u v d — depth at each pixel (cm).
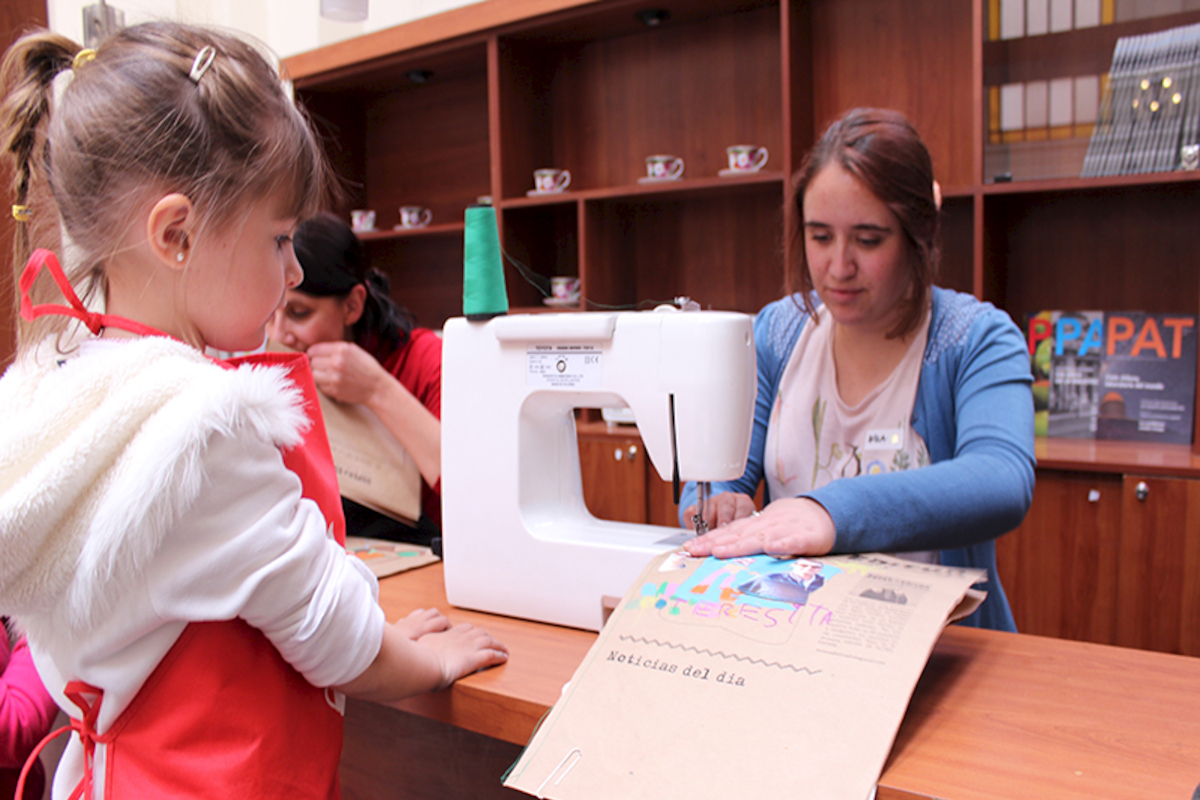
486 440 104
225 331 72
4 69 77
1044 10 214
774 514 92
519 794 105
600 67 304
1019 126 220
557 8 265
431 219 350
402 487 150
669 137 294
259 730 69
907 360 130
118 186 67
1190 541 192
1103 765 64
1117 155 210
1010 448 108
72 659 66
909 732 70
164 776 66
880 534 90
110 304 72
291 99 77
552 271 319
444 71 324
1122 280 231
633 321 97
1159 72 203
